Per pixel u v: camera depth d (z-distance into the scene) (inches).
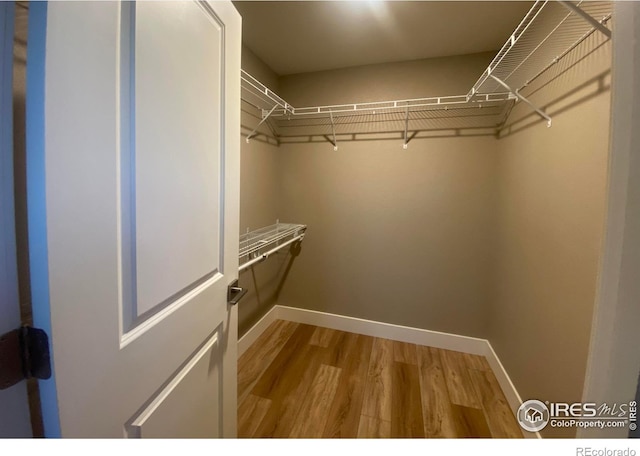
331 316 92.8
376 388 64.5
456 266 79.7
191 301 29.2
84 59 16.8
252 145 75.9
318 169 89.0
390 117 80.4
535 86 53.8
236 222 38.9
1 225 15.8
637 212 17.0
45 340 15.3
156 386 24.4
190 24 27.1
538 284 50.7
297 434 51.8
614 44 18.4
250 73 73.0
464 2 53.3
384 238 85.4
